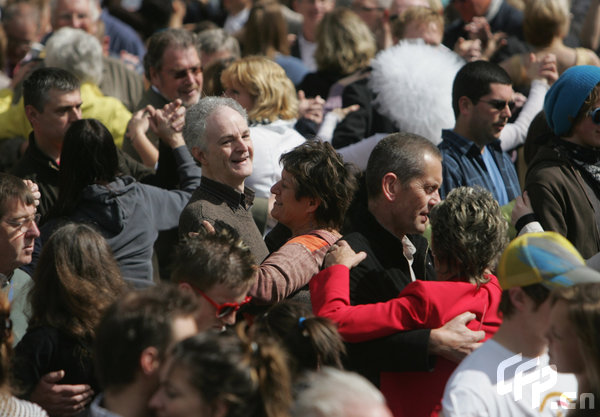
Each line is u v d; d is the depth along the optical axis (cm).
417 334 1154
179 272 1143
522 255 1003
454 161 1819
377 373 1209
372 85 2127
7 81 2612
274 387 836
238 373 812
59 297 1160
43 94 1725
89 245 1186
